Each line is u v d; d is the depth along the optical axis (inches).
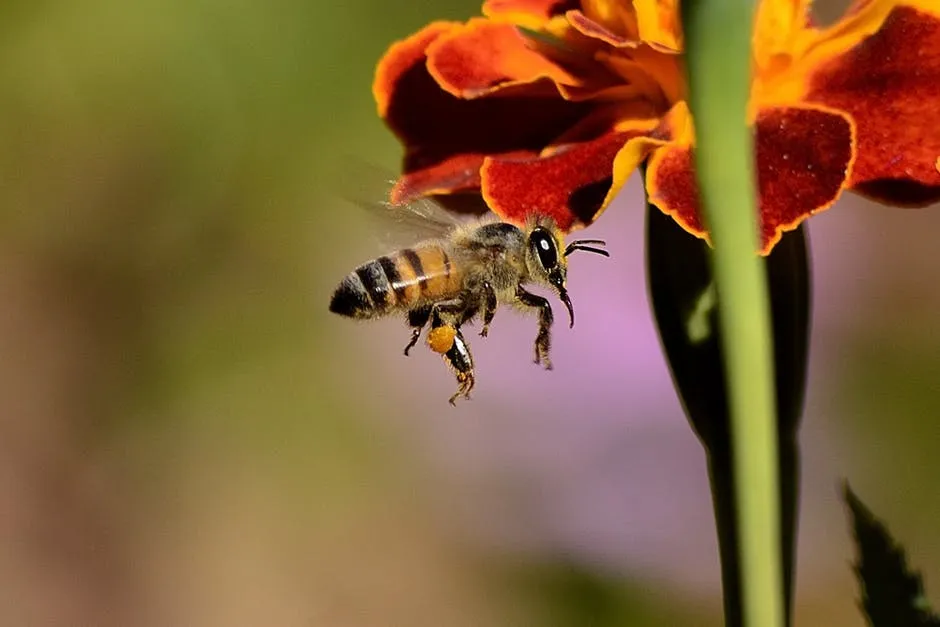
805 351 7.4
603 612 10.1
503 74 7.7
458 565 10.6
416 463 10.8
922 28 7.5
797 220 7.2
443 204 7.9
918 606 7.4
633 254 10.1
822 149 7.3
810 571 10.1
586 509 10.1
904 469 10.1
